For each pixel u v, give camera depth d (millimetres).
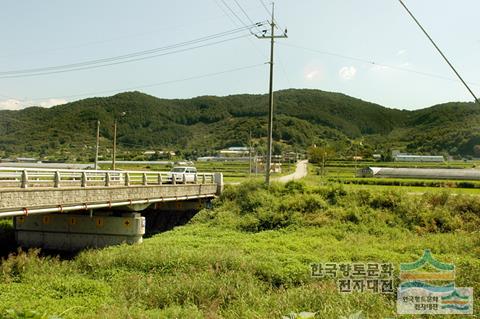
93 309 14883
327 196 36688
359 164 108062
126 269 20219
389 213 33312
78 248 27984
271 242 26656
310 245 25844
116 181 27734
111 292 17031
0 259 24062
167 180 35844
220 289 16297
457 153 136125
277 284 18328
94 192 23766
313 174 84688
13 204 18438
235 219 34938
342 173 85062
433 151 142750
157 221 38438
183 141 154875
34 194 19594
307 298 14734
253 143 152750
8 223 32000
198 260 20328
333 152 112125
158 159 115750
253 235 29938
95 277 19516
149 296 16438
